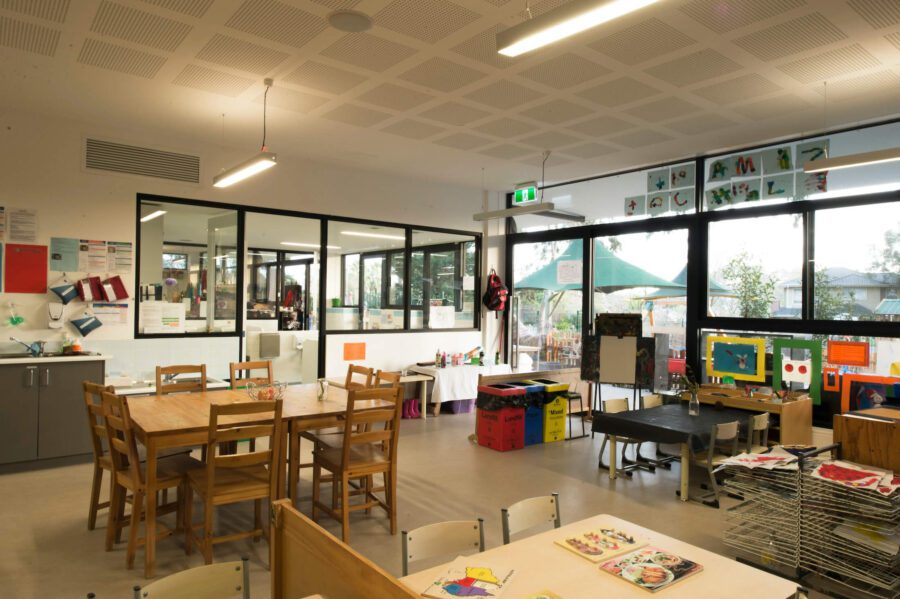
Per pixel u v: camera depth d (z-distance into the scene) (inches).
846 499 115.2
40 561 125.5
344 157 268.4
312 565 65.0
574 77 168.6
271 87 179.6
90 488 174.7
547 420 247.1
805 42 143.8
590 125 214.2
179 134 234.5
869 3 124.9
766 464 120.9
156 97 189.0
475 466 207.5
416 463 210.2
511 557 76.0
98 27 140.6
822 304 221.6
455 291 338.0
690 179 263.0
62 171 214.2
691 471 208.4
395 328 311.7
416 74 168.1
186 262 248.7
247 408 123.3
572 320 315.6
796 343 227.8
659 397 232.2
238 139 241.0
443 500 170.9
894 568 112.8
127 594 112.3
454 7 129.8
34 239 209.0
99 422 199.6
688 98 184.5
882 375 206.7
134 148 229.1
